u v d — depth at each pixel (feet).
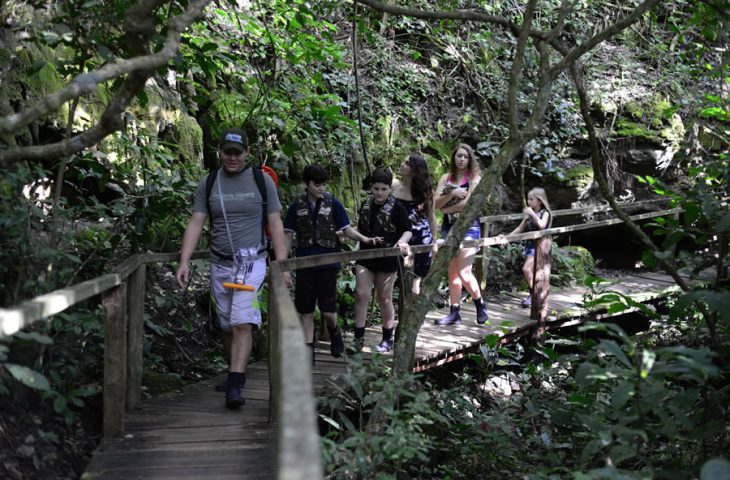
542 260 25.36
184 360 19.51
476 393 21.48
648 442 13.98
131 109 20.86
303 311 18.30
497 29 36.94
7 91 16.25
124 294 13.46
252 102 25.53
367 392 16.30
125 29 12.03
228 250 15.24
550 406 16.81
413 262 19.62
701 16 17.28
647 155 36.86
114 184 18.10
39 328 12.85
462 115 34.91
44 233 15.76
